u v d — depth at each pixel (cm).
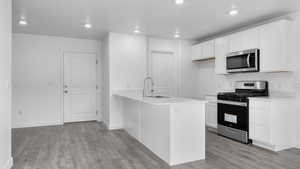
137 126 384
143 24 410
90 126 504
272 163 272
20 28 438
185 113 277
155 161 281
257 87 385
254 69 366
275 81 369
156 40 538
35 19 374
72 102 543
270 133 319
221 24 413
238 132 375
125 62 488
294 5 310
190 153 280
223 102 411
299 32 334
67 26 421
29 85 496
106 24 407
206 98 494
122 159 288
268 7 319
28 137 402
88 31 465
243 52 385
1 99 224
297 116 339
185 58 570
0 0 221
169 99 311
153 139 317
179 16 361
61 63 527
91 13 343
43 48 507
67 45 531
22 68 489
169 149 269
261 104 332
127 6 311
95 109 568
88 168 258
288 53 334
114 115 479
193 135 283
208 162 277
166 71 552
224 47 440
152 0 289
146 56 512
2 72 227
